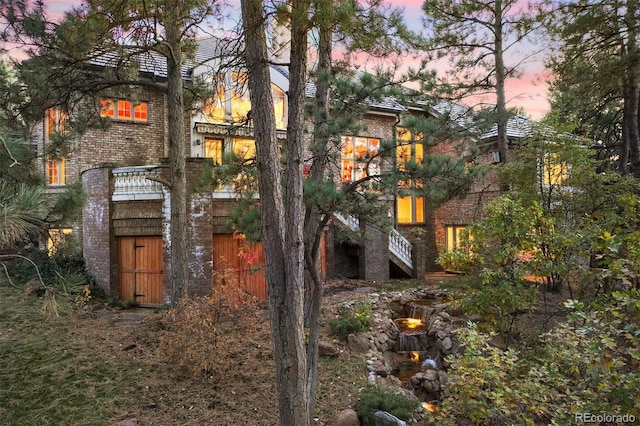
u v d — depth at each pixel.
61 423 5.83
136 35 8.73
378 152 7.94
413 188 7.36
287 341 4.57
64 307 5.08
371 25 6.67
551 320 9.70
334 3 4.44
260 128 4.74
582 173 9.27
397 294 13.88
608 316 3.80
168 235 11.91
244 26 4.78
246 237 8.20
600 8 10.84
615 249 3.97
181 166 10.19
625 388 3.23
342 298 13.09
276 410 6.17
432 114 17.58
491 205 7.66
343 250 17.47
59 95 10.20
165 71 15.60
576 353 4.38
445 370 9.34
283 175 7.14
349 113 8.34
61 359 7.77
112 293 12.54
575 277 6.98
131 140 15.53
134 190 12.47
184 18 7.95
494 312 7.66
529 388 4.85
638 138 12.69
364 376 7.54
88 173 13.33
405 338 10.63
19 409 6.18
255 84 4.75
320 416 6.10
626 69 11.32
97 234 12.96
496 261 7.26
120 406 6.26
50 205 5.16
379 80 8.13
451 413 5.50
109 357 7.87
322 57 8.84
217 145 16.59
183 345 7.16
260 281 13.38
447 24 13.02
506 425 5.28
